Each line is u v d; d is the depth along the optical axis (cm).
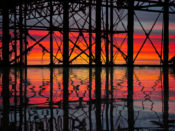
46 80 871
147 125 276
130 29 2030
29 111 351
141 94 536
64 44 2002
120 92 566
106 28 2050
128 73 1310
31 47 2059
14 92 564
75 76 1066
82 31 2069
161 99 464
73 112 344
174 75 1183
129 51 2050
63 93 550
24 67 1973
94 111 351
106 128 265
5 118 310
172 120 298
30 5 2155
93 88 648
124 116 320
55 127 268
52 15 2081
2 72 1323
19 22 2184
